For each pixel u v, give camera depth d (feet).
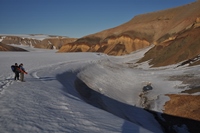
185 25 263.08
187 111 59.67
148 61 192.03
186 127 53.78
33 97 41.11
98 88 92.79
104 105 69.21
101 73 122.01
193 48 144.25
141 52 279.90
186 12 318.24
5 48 415.23
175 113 61.98
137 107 76.48
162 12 370.73
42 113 31.86
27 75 74.33
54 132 25.32
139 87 106.73
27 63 128.67
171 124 57.47
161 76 119.96
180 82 97.25
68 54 243.60
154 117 64.64
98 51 326.44
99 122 30.40
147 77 123.54
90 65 135.64
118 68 149.89
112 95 90.38
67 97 44.39
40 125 27.09
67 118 30.63
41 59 167.63
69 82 77.36
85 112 34.60
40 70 93.20
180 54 149.69
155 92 90.79
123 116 64.03
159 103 72.69
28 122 27.76
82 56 216.33
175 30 267.18
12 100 37.86
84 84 88.74
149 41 317.63
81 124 28.81
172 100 70.03
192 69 115.24
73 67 116.26
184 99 66.23
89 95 77.00
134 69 157.69
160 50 190.90
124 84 113.80
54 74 82.64
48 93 46.03
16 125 26.48
